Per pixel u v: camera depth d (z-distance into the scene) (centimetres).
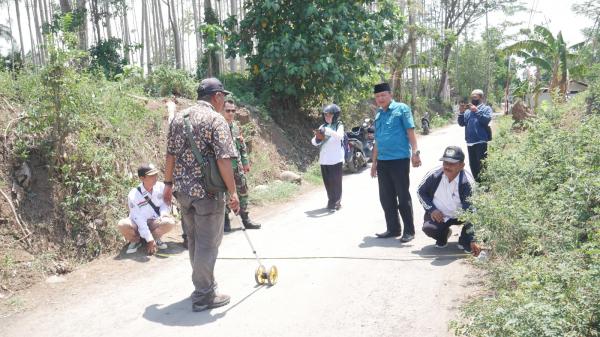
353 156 1207
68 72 598
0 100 610
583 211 411
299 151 1241
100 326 396
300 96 1299
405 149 576
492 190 584
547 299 287
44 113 593
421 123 2586
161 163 771
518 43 2298
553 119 978
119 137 696
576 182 439
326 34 1153
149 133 795
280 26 1206
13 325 407
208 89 409
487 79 5028
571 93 2773
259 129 1118
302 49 1130
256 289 454
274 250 579
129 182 661
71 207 581
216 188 395
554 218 420
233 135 664
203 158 392
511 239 438
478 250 484
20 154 575
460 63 5053
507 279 372
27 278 493
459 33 3944
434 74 4600
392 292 427
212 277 416
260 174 994
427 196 543
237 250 587
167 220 590
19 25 3005
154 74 1049
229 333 370
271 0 1129
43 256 522
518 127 1346
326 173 786
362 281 457
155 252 582
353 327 367
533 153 634
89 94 655
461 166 524
